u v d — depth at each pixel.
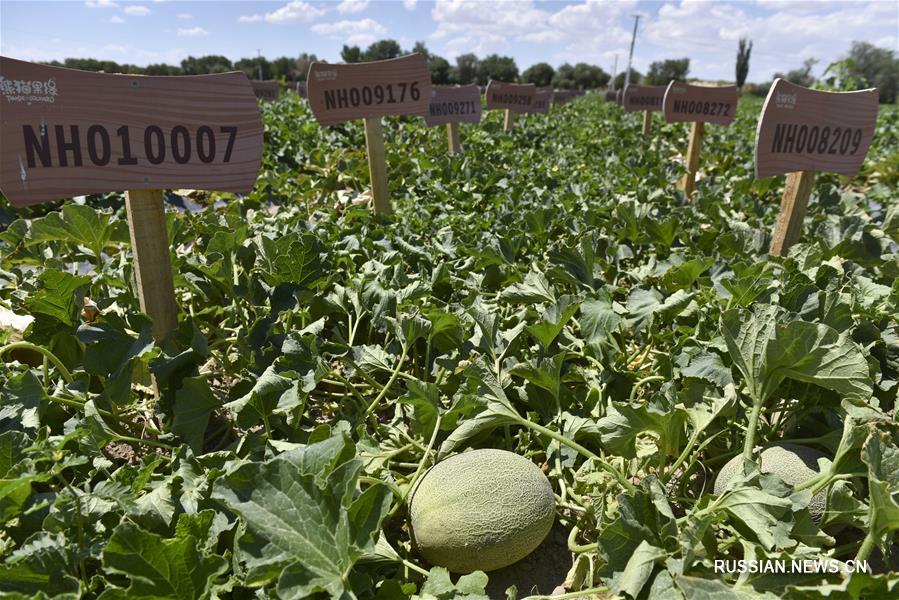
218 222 4.09
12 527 1.86
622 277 4.20
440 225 5.00
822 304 2.76
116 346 2.49
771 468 2.24
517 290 3.28
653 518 1.91
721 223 5.16
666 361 2.73
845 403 2.28
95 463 2.09
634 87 13.20
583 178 7.35
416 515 2.09
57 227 3.25
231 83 2.65
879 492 1.75
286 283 3.14
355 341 3.40
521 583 2.16
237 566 1.74
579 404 2.76
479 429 2.40
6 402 2.25
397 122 14.47
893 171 9.49
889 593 1.55
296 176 7.45
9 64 2.17
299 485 1.71
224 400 2.94
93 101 2.36
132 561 1.56
